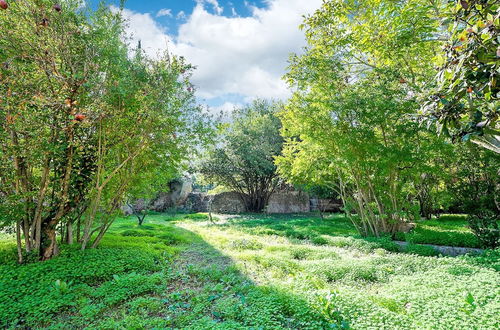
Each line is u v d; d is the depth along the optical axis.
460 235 11.12
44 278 6.53
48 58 6.81
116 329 4.53
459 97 2.90
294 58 12.01
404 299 5.39
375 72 11.45
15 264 7.68
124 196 11.26
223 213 30.41
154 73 8.80
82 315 5.17
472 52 2.68
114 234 13.62
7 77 6.39
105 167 9.61
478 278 6.09
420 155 10.98
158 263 8.69
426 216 19.48
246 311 4.92
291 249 10.38
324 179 15.82
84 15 8.53
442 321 4.18
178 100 9.48
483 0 2.70
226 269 7.90
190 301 5.78
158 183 12.29
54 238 8.44
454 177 14.81
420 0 8.18
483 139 3.31
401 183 12.70
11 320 4.91
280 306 5.09
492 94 2.79
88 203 9.68
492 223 10.02
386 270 7.62
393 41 9.16
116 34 8.92
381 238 11.91
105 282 6.64
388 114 10.61
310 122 12.15
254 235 15.01
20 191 7.92
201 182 29.19
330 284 6.83
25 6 6.88
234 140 26.95
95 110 7.30
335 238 12.46
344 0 9.64
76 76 6.43
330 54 11.81
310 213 29.25
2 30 6.64
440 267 7.48
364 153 11.97
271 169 27.09
